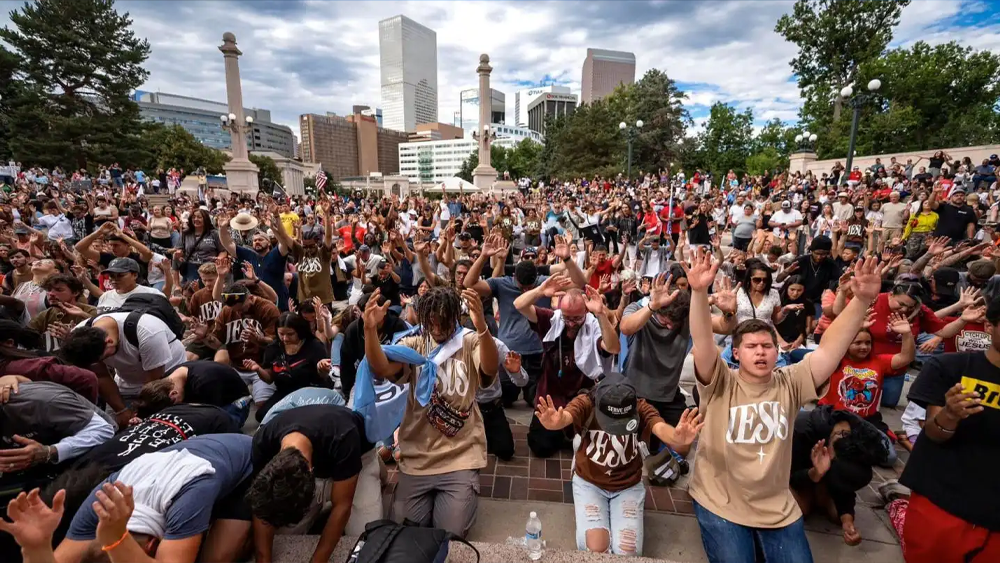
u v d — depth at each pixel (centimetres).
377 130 18775
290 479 194
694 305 258
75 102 4000
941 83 3953
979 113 4075
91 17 3991
